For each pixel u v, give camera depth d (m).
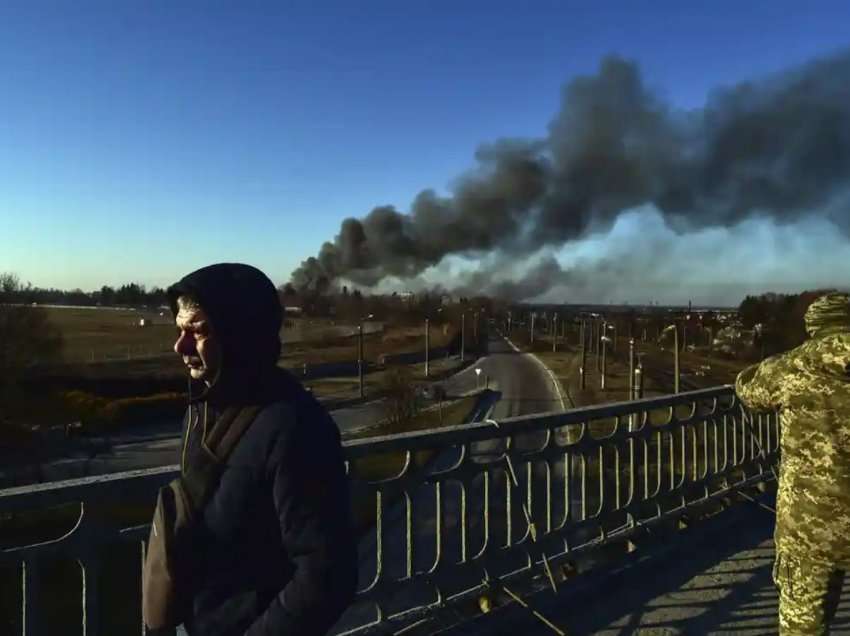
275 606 1.64
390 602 3.74
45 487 2.46
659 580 4.70
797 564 3.20
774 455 7.30
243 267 1.81
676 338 36.72
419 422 51.09
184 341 1.78
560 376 79.19
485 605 4.18
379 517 3.67
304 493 1.66
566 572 4.77
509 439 4.40
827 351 3.05
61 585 10.48
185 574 1.71
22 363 42.91
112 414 45.59
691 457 6.14
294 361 84.88
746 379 3.46
